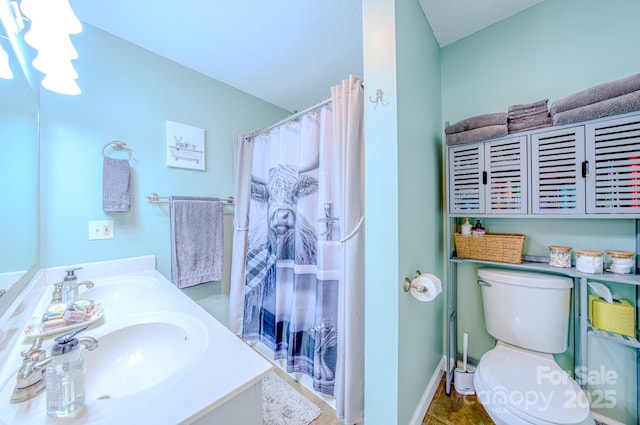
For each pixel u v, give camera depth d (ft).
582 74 3.97
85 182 4.46
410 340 3.69
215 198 6.20
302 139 5.10
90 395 2.39
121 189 4.69
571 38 4.06
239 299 6.43
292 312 5.08
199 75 6.06
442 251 5.47
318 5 4.12
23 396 1.72
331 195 4.58
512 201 4.00
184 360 2.46
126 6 4.10
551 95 4.24
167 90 5.53
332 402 4.54
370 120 3.48
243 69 5.97
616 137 3.17
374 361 3.50
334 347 4.50
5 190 2.63
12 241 2.76
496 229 4.81
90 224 4.52
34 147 3.60
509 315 4.24
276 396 4.71
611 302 3.54
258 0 4.00
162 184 5.46
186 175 5.85
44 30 2.56
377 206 3.43
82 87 4.43
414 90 3.88
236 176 6.51
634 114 3.05
